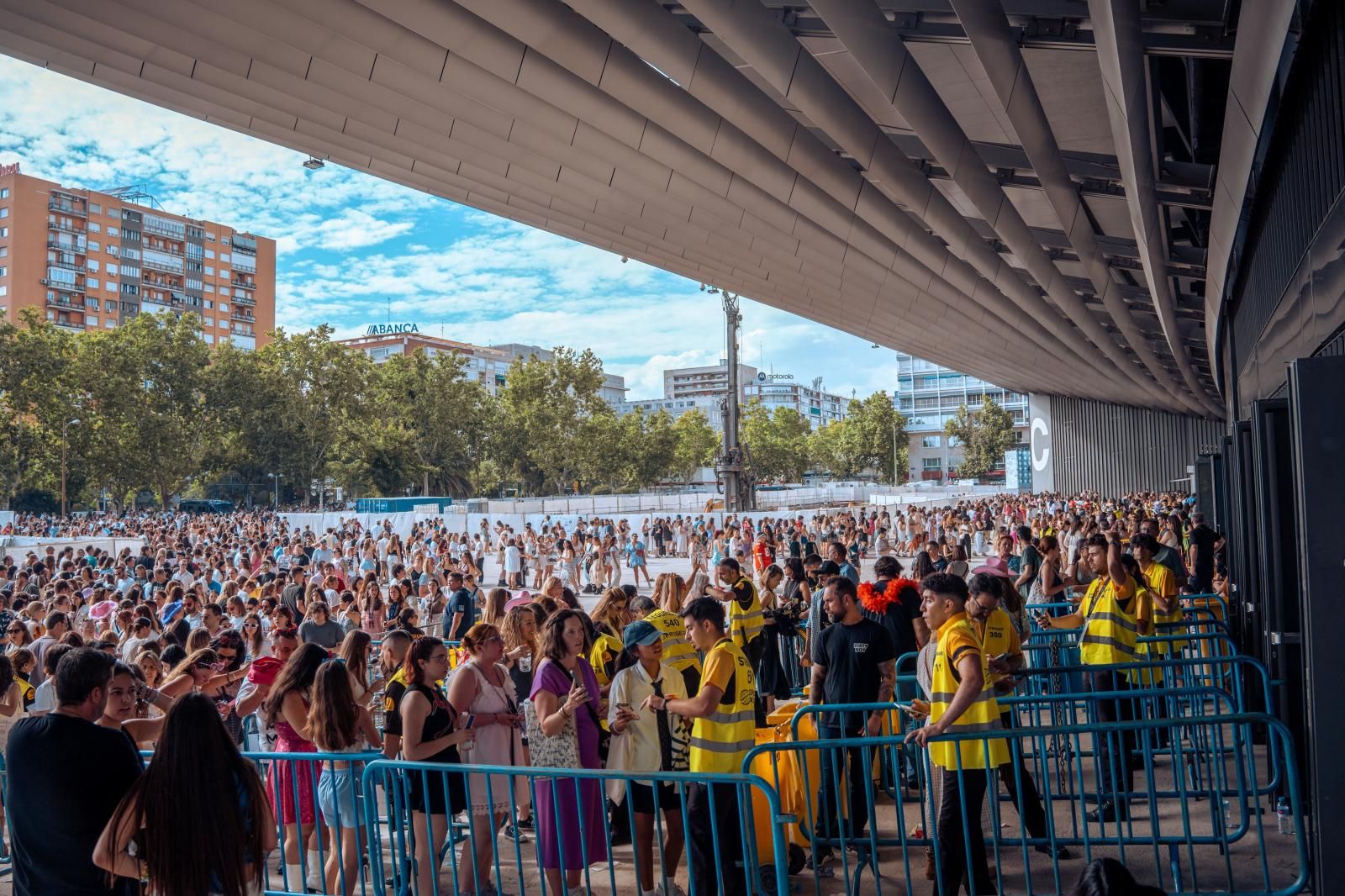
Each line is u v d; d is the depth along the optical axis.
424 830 5.61
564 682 5.71
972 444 123.44
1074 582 12.48
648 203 16.12
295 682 6.13
